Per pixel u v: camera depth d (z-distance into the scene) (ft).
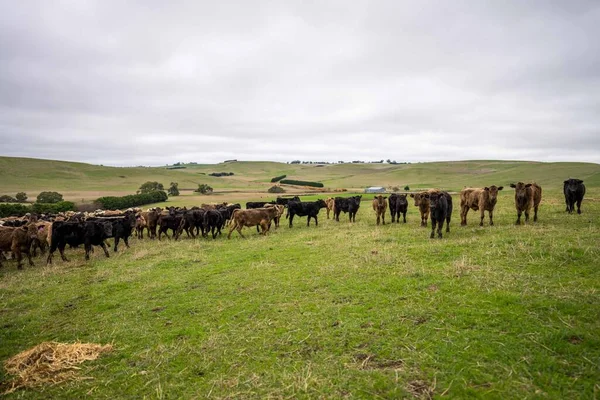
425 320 21.79
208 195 244.22
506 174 328.08
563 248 32.04
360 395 15.79
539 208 62.54
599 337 17.85
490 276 27.61
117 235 57.82
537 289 24.31
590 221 45.32
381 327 21.50
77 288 36.22
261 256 43.91
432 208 43.47
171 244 60.34
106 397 17.40
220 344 21.49
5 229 48.70
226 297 29.60
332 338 20.86
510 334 19.22
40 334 25.31
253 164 623.36
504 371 16.31
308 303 26.37
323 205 73.46
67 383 18.81
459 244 38.83
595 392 14.44
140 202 186.09
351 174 467.52
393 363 17.94
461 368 16.83
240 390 16.98
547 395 14.55
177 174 400.67
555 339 18.16
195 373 18.85
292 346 20.51
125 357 21.07
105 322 26.55
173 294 31.73
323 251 43.37
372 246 43.16
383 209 62.90
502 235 41.04
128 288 34.96
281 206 75.61
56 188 281.54
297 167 582.35
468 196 51.88
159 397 16.90
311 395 16.10
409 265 32.81
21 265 49.37
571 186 52.60
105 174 362.94
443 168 428.15
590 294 22.52
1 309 31.12
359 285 28.96
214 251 50.52
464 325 20.62
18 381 19.06
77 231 51.16
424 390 15.65
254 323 23.98
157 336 23.40
